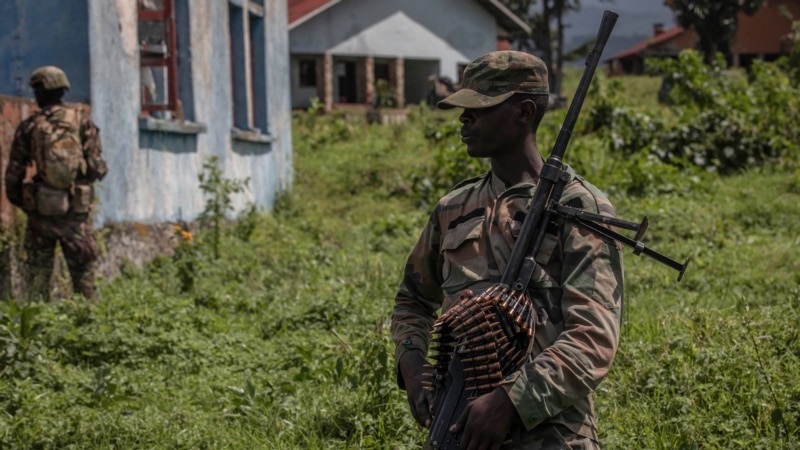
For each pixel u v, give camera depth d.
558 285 3.22
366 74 37.94
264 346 7.68
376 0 37.78
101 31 10.07
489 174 3.50
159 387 6.58
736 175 16.73
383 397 5.71
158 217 11.30
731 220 12.57
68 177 8.37
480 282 3.30
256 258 11.45
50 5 9.86
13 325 6.69
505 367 3.13
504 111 3.32
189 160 12.31
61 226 8.51
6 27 9.94
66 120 8.45
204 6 12.91
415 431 5.42
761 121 17.78
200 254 10.77
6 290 8.49
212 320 8.13
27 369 6.49
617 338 3.16
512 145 3.36
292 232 13.98
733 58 57.50
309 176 18.61
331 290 9.44
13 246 8.60
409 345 3.54
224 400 6.28
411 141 22.09
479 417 3.04
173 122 11.48
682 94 19.70
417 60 40.22
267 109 16.03
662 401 5.61
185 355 7.23
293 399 6.01
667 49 64.81
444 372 3.24
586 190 3.30
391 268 10.31
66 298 8.77
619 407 5.66
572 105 3.30
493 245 3.31
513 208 3.33
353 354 6.55
